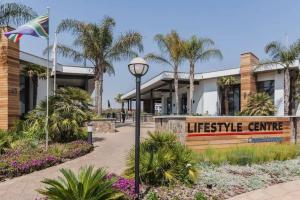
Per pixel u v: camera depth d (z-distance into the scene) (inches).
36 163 354.6
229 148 408.8
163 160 271.4
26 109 988.6
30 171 345.1
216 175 296.4
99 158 428.1
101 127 791.7
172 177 267.1
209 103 1259.2
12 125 692.7
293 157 399.5
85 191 193.3
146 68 247.0
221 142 424.5
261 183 281.1
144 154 280.8
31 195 259.4
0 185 293.1
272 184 284.2
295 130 498.3
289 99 924.0
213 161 348.5
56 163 386.0
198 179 283.0
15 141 494.9
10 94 694.5
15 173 327.6
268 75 1030.4
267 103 941.8
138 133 241.4
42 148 458.6
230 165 346.6
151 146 305.6
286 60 902.4
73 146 474.3
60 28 896.3
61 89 563.2
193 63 1093.1
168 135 317.7
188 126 400.8
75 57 946.1
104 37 924.6
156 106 2230.6
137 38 934.4
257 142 456.8
